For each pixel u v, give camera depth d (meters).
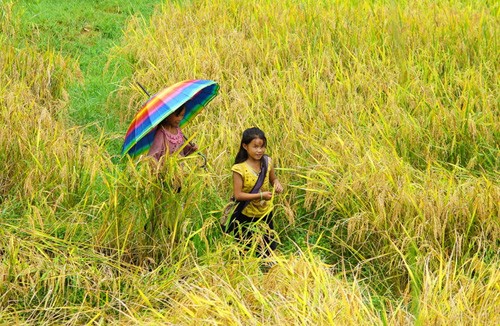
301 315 4.70
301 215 7.00
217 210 6.64
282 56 9.59
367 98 8.48
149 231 6.08
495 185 6.74
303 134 7.46
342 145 7.10
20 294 5.42
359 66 8.94
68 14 11.77
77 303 5.49
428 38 9.79
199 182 6.09
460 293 5.18
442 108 7.88
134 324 5.08
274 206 6.79
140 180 5.93
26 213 6.16
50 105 8.36
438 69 9.27
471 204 6.35
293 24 10.45
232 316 4.77
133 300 5.47
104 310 5.28
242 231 6.32
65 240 5.77
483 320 4.93
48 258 5.53
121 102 8.89
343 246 6.45
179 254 5.92
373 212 6.35
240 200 6.14
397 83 8.51
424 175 6.89
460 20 10.42
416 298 4.79
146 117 5.82
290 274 5.43
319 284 5.11
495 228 6.18
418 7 11.16
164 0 12.66
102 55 10.53
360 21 10.57
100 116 8.80
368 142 7.55
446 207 6.31
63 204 6.46
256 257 6.05
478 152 7.50
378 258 6.36
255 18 10.69
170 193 5.97
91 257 5.76
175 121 6.20
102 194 6.70
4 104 7.53
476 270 5.82
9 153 6.80
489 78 9.05
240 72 8.94
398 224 6.34
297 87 8.48
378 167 6.89
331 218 6.82
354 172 6.78
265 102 8.30
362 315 5.05
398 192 6.46
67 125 8.39
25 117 7.25
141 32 10.45
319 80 8.69
